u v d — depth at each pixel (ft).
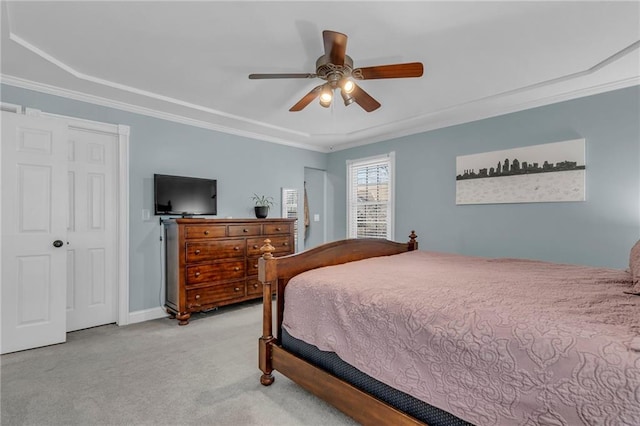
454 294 4.65
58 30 6.64
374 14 6.14
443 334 3.94
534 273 6.40
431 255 9.23
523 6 5.94
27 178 8.42
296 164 16.75
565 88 9.64
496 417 3.43
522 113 11.14
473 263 7.73
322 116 12.44
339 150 17.76
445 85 9.53
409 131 14.37
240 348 8.64
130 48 7.41
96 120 10.25
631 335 3.15
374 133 14.88
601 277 5.96
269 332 6.63
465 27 6.59
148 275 11.33
